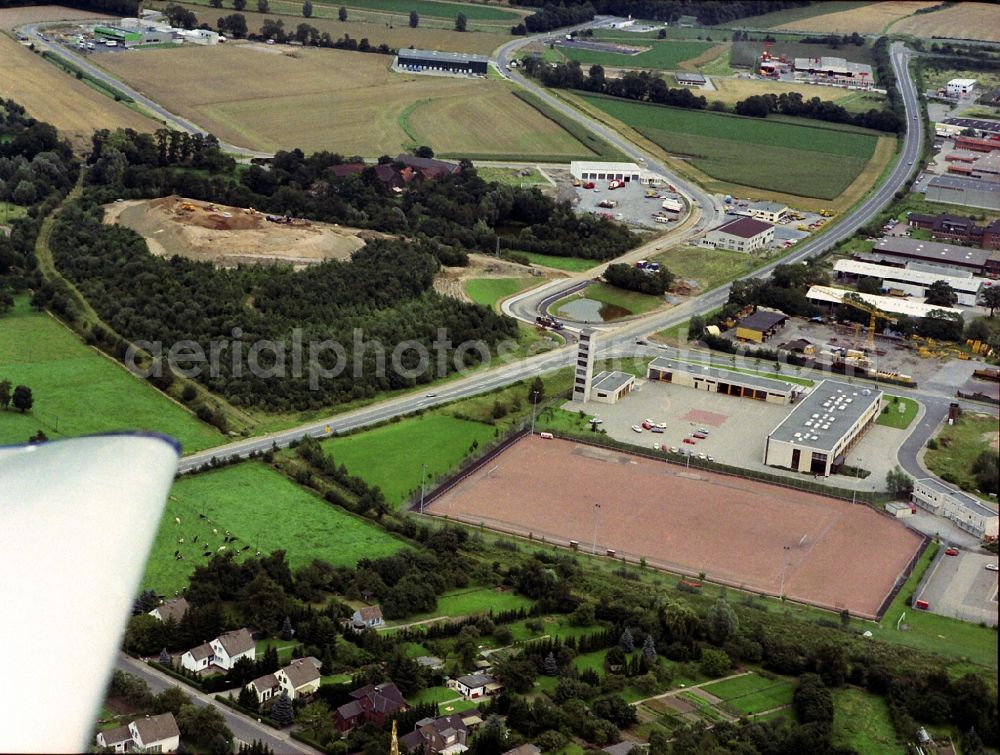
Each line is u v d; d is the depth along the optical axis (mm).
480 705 189375
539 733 183250
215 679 189000
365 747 173625
